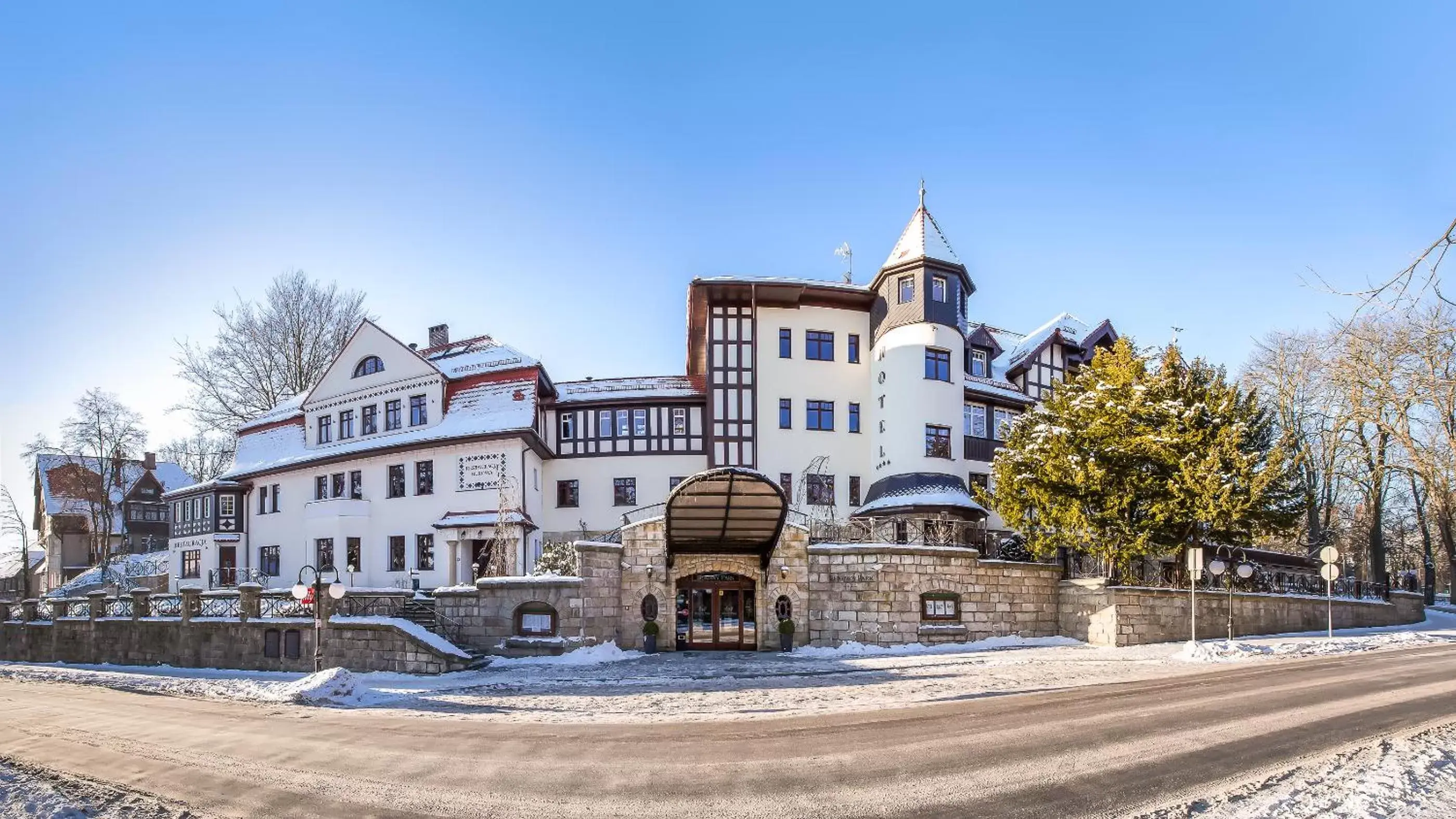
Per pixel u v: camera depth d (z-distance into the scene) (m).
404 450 37.97
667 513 24.67
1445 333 10.70
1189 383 27.84
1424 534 45.22
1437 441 26.02
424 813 8.96
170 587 46.12
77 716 15.89
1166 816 8.35
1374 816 8.27
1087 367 30.62
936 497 35.09
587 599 25.70
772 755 11.22
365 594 26.16
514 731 13.37
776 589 27.30
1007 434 32.56
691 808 8.95
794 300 40.06
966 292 41.00
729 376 39.59
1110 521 26.88
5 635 32.94
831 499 39.25
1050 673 19.64
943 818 8.41
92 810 9.37
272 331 50.34
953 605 27.78
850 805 8.92
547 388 39.53
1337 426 20.64
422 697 18.17
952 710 14.38
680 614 27.42
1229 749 10.97
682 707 15.74
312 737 13.14
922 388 37.22
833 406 40.09
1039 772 9.98
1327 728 12.19
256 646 25.89
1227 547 30.36
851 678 19.92
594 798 9.37
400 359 39.66
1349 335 9.39
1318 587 32.78
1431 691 15.52
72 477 64.06
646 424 39.94
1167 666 20.98
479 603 26.02
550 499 40.00
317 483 41.06
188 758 11.82
